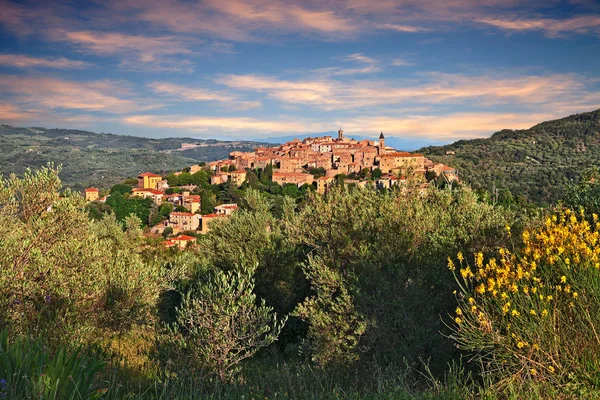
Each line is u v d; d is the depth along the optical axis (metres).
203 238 15.26
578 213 7.67
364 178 118.81
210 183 137.38
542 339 4.35
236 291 8.71
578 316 4.31
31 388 3.20
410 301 7.24
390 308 7.55
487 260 7.07
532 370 4.24
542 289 4.52
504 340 4.49
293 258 12.86
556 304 4.45
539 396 3.97
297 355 10.69
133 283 10.34
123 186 128.12
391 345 7.23
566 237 4.92
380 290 7.75
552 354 4.31
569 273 4.44
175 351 7.77
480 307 4.69
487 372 4.69
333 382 6.93
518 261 5.17
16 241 8.73
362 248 8.80
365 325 7.59
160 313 13.38
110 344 8.97
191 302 8.57
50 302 8.41
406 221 9.09
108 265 10.45
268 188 122.00
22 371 3.36
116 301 9.84
